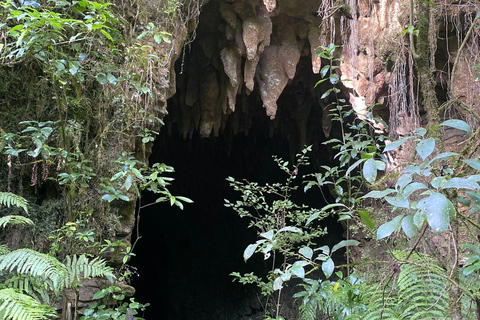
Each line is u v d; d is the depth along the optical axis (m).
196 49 7.92
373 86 7.12
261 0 7.11
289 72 7.80
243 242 13.07
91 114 3.72
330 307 3.21
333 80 3.36
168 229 14.31
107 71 3.20
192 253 13.99
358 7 7.05
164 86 4.54
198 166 13.09
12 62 2.99
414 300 2.63
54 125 3.44
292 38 7.87
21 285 2.35
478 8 5.02
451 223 1.83
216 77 8.09
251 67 7.25
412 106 6.12
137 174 3.08
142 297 14.62
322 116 9.40
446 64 6.37
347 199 3.36
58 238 3.07
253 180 13.08
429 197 1.36
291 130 10.68
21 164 3.07
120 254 3.76
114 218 3.74
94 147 3.72
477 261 1.95
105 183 3.60
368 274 3.76
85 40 3.43
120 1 4.22
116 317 2.85
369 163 1.61
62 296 3.21
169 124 9.02
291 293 10.91
